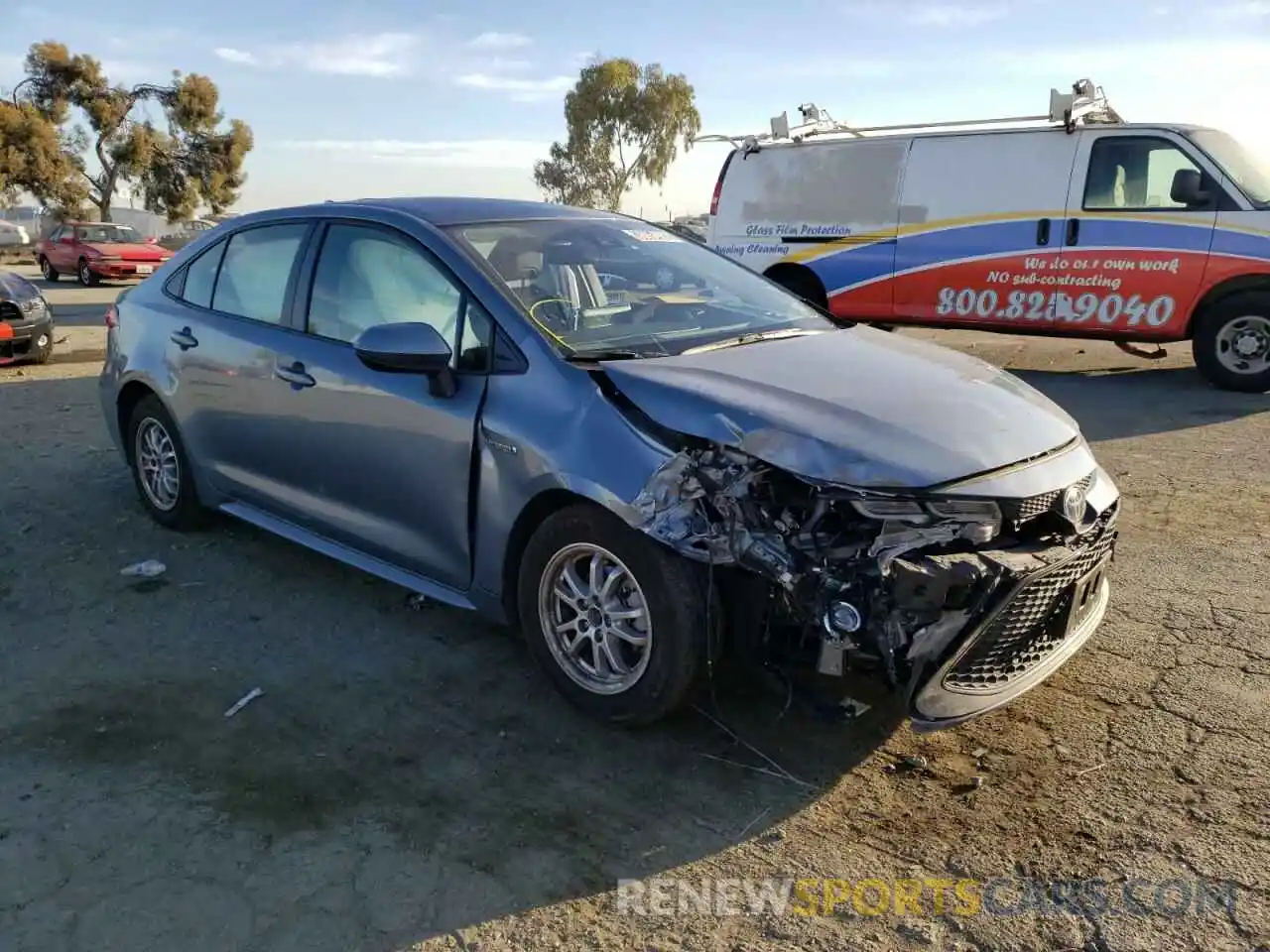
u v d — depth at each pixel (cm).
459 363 370
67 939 250
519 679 381
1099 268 958
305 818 299
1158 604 436
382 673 385
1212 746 328
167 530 539
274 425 439
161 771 321
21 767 322
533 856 283
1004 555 292
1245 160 927
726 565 306
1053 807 300
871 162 1084
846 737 340
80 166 4600
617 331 379
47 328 1096
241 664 392
